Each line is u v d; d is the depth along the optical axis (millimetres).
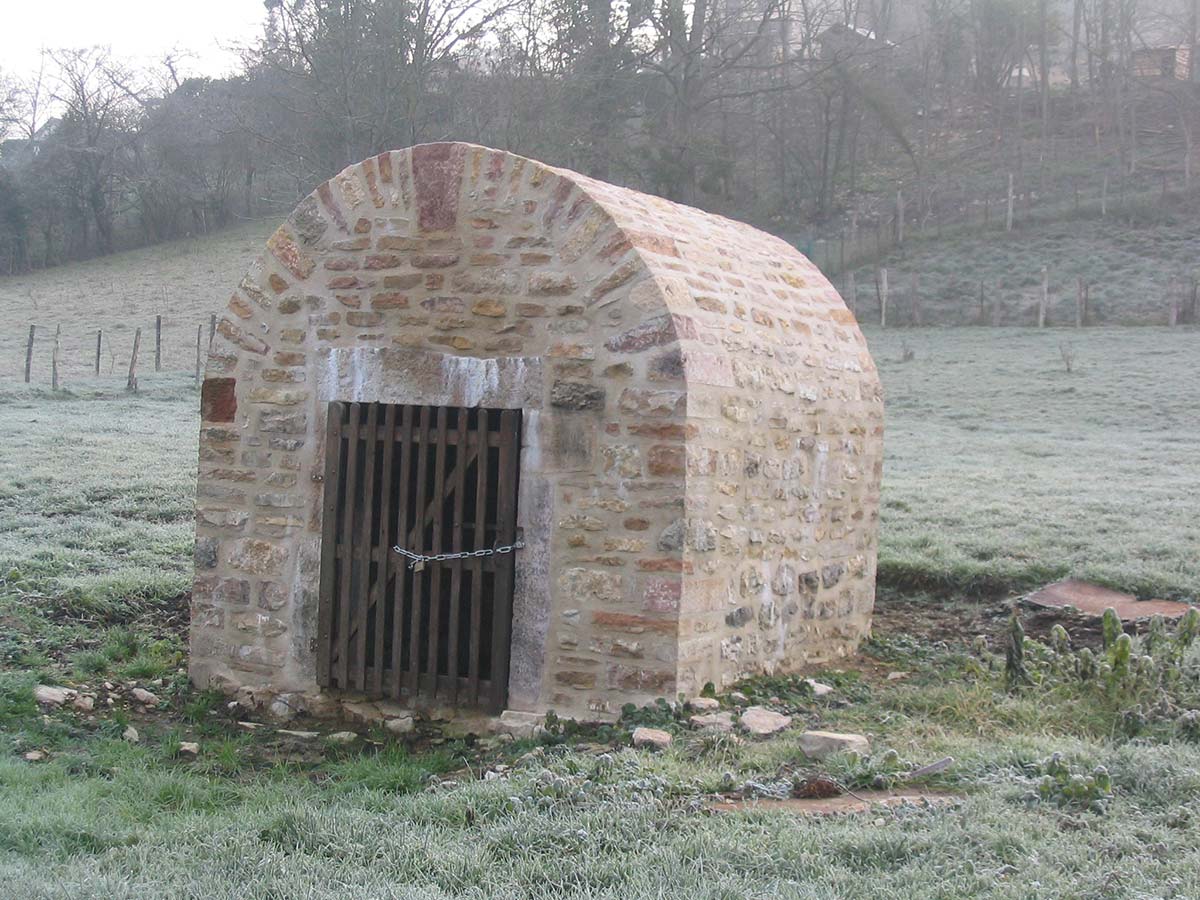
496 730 7523
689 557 7359
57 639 9219
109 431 20266
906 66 57469
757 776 5871
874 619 11062
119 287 50250
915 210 47688
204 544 8578
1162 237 41344
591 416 7508
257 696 8328
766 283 9023
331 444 8188
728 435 7852
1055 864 4516
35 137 70312
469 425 7926
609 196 7891
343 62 28297
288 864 4820
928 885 4328
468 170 7926
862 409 10039
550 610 7559
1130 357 30141
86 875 4664
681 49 34719
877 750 6293
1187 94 53875
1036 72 63406
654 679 7289
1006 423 24375
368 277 8172
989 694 7672
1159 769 5602
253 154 58656
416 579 7828
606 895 4270
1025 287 39188
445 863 4727
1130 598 10891
